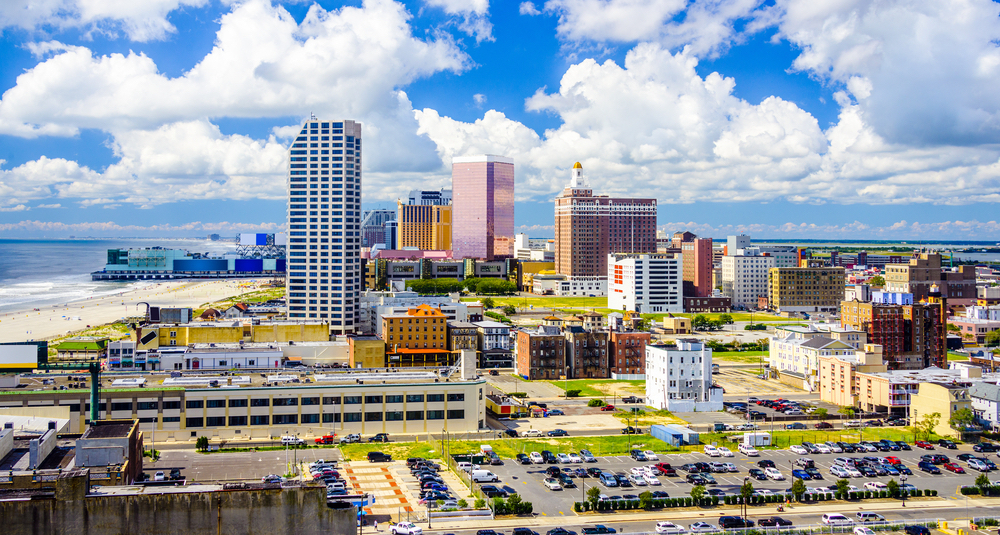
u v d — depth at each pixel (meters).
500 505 160.12
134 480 137.75
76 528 96.19
